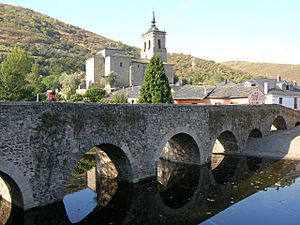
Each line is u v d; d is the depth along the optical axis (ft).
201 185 70.69
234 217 51.19
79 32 593.42
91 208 56.44
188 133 78.33
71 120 53.47
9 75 148.05
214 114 88.12
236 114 98.58
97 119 57.41
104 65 259.60
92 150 108.78
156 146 69.26
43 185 50.11
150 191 66.80
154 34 256.52
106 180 71.61
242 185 69.51
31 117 48.62
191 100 161.17
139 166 65.98
